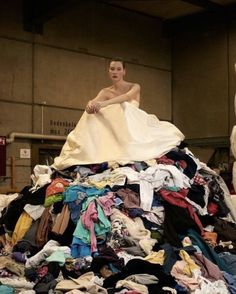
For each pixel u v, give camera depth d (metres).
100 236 4.04
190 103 11.48
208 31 11.16
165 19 11.77
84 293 3.25
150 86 11.41
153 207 4.41
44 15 9.18
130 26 11.13
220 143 10.88
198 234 4.35
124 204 4.31
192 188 4.76
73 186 4.42
